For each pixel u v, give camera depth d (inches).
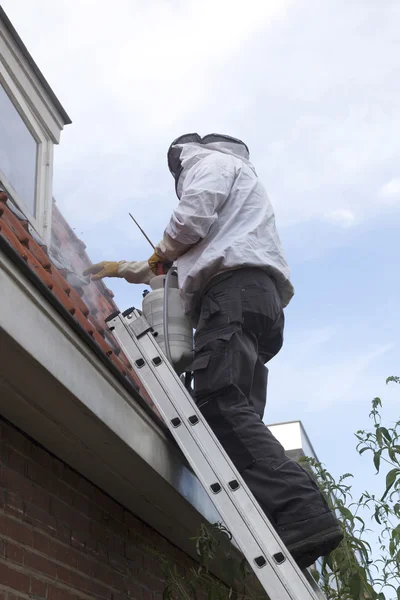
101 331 152.4
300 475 106.2
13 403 100.8
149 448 118.2
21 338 86.4
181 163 133.3
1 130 168.1
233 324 116.8
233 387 113.2
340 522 137.9
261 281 121.2
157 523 144.3
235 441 110.7
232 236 123.1
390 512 141.9
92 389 102.8
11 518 101.3
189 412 110.8
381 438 142.4
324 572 133.6
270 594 94.7
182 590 124.8
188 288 122.9
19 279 86.1
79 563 115.3
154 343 118.0
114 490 128.8
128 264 150.3
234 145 137.1
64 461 118.3
